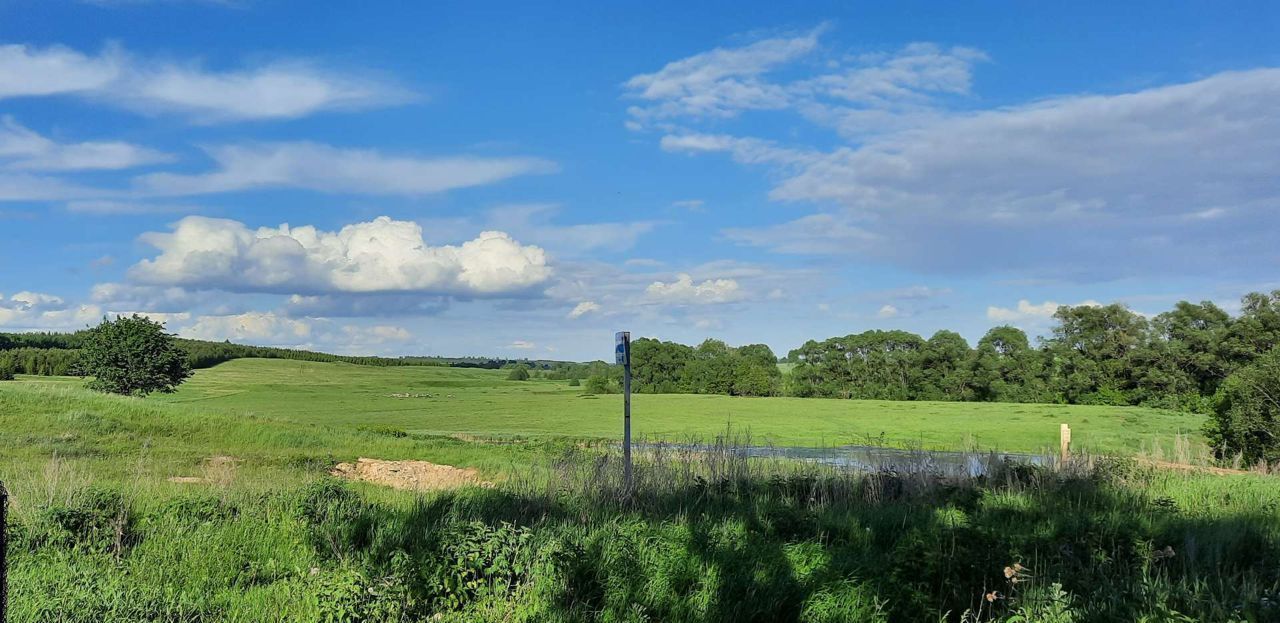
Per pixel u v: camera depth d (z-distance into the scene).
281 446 25.08
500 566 6.29
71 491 8.96
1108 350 74.81
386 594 5.71
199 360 156.38
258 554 7.46
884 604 5.87
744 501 10.58
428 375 158.12
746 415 62.22
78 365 49.28
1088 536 7.56
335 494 9.53
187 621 5.64
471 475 18.64
